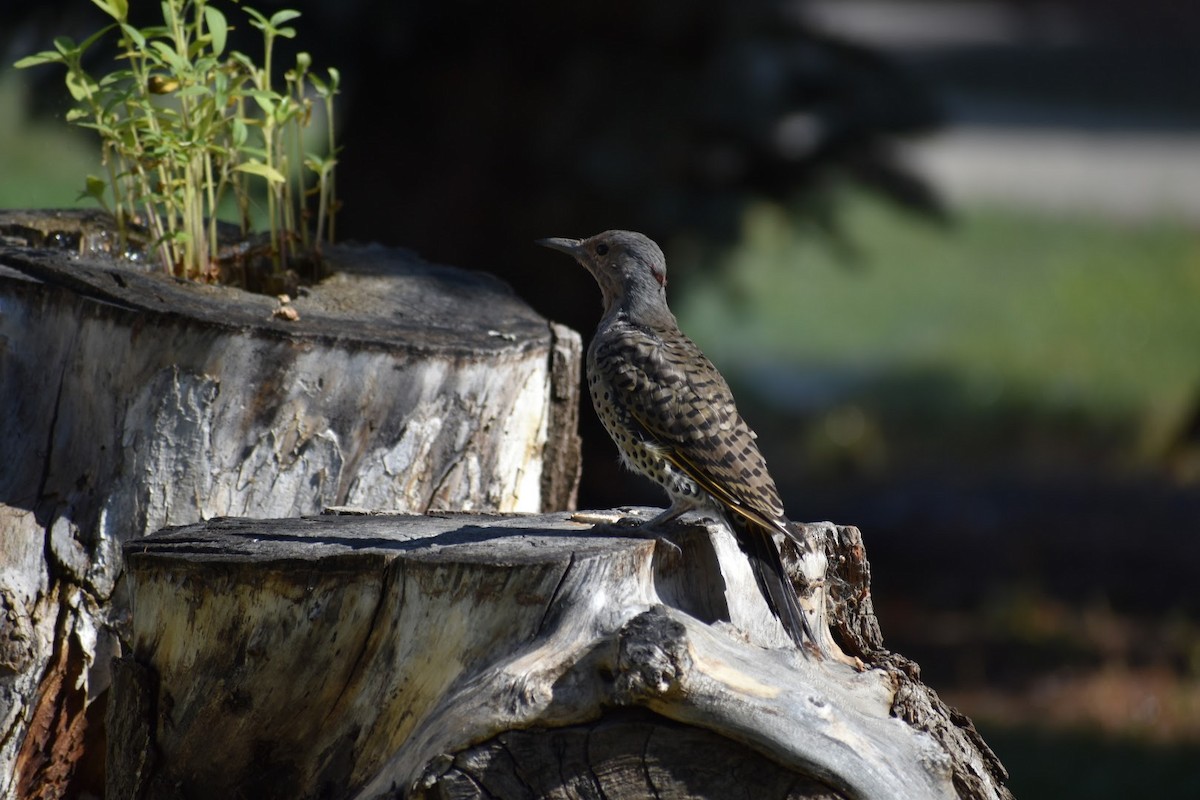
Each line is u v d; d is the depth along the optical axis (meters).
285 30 10.05
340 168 18.92
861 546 8.30
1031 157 56.88
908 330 39.03
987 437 30.19
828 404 32.34
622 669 6.26
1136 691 16.81
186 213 9.80
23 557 8.39
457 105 18.19
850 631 8.22
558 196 18.30
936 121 18.92
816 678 7.10
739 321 21.97
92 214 10.69
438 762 6.37
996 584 21.00
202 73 9.52
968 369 35.53
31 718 8.36
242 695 7.30
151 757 7.48
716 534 7.70
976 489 26.44
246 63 9.65
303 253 10.83
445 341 9.12
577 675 6.46
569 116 17.78
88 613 8.42
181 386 8.44
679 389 8.17
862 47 18.72
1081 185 53.22
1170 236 47.19
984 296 42.19
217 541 7.54
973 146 58.16
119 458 8.50
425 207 18.62
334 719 7.22
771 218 19.52
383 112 18.47
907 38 78.81
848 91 18.53
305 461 8.77
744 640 7.39
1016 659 17.95
